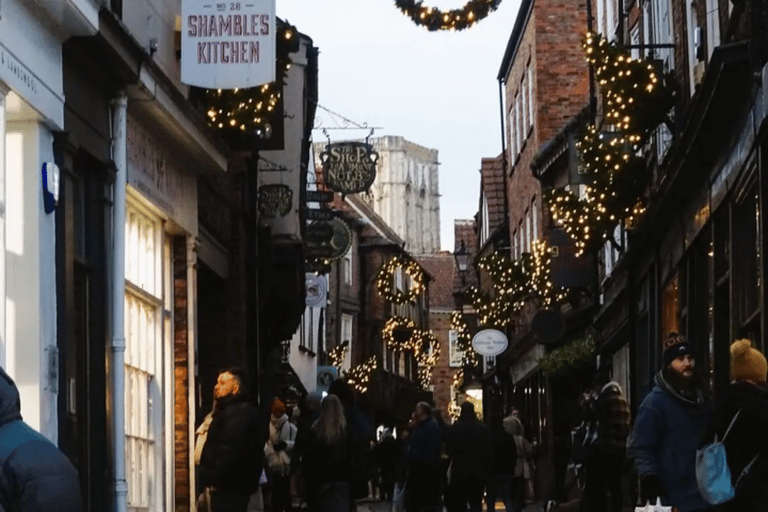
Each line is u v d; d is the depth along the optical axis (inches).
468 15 812.0
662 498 555.5
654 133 1234.6
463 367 3038.9
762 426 493.4
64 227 653.3
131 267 818.2
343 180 1785.2
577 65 2113.7
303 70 1507.1
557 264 1708.9
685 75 1082.7
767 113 714.8
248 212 1214.9
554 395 1982.0
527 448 1395.2
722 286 930.1
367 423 926.4
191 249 955.3
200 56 823.1
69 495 299.3
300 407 895.1
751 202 830.5
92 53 690.8
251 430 703.7
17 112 617.0
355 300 3641.7
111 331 746.8
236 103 972.6
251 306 1225.4
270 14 823.1
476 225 3358.8
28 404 613.0
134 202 826.8
